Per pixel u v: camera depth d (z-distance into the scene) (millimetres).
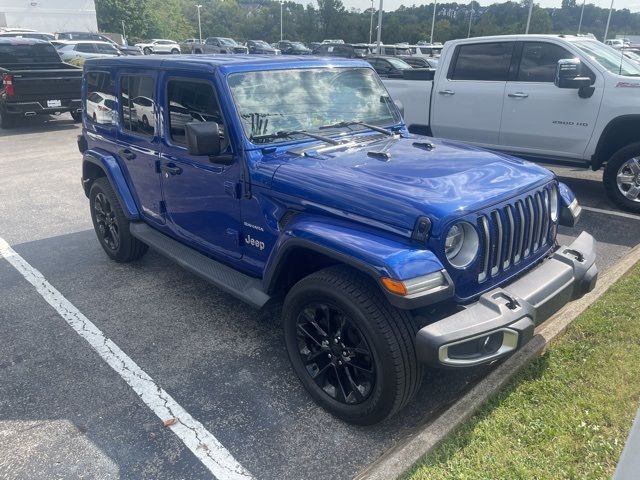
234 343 4020
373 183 3051
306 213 3232
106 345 4020
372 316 2760
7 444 3031
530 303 2898
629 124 6527
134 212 4926
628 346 3561
